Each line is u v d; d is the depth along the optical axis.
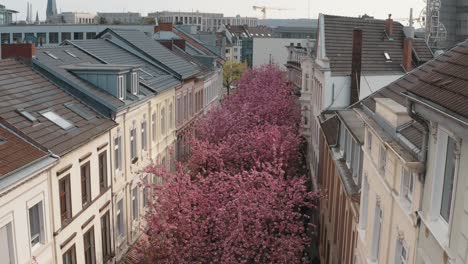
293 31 136.62
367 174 13.54
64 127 17.17
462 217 6.90
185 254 18.03
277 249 18.20
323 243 24.36
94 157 18.59
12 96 16.98
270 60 82.94
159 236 18.95
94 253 18.83
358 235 14.29
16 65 19.53
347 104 28.64
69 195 16.53
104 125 19.36
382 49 31.47
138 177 23.97
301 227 19.31
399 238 10.12
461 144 7.04
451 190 7.78
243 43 119.69
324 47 29.91
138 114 23.97
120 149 21.66
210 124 34.22
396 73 29.59
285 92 47.31
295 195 20.58
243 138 29.70
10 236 13.21
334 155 20.00
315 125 33.41
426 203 8.51
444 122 7.37
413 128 10.26
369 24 32.62
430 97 7.78
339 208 19.27
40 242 14.94
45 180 14.84
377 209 12.34
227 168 27.38
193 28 75.06
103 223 20.06
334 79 28.50
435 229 8.00
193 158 27.70
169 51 38.94
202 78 40.84
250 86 53.06
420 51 32.62
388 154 10.93
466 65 7.93
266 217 18.61
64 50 25.27
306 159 39.47
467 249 6.70
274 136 29.09
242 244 17.94
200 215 19.14
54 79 20.27
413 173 9.09
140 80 27.05
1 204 12.64
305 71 38.97
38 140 15.23
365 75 28.27
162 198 19.67
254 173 20.42
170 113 31.27
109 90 21.50
